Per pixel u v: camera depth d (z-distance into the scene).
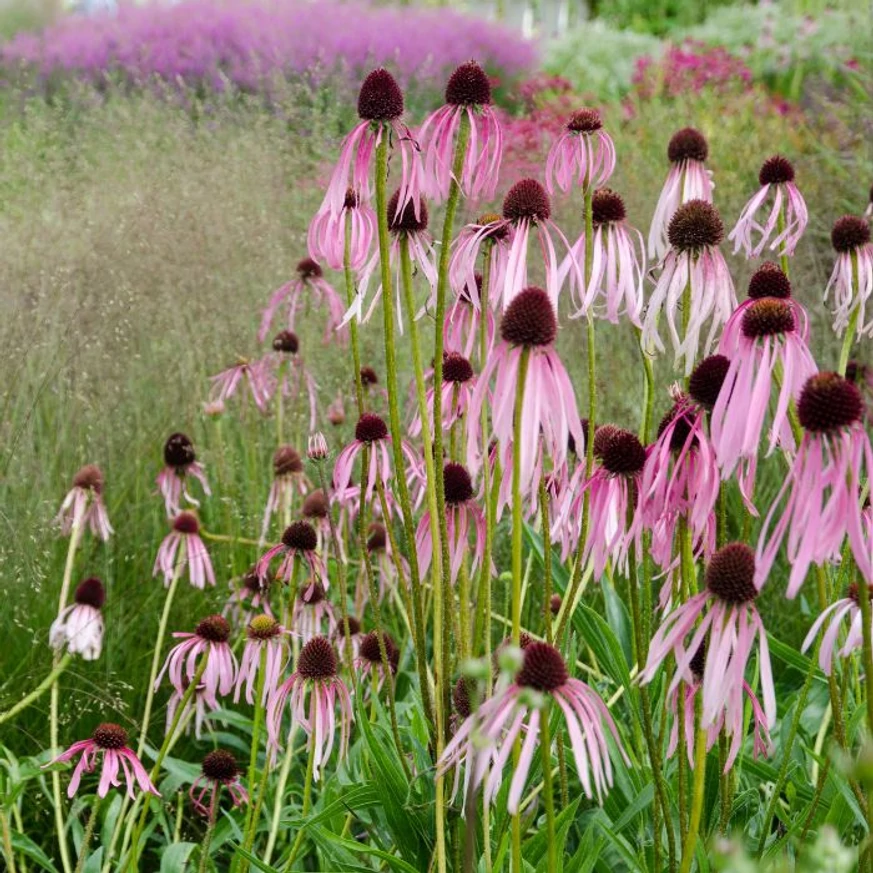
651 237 2.69
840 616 1.92
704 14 15.70
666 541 2.26
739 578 1.71
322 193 6.37
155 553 4.37
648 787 2.33
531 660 1.73
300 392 4.87
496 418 1.81
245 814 3.25
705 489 1.92
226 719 3.31
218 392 5.07
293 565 2.92
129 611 4.00
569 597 2.26
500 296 2.24
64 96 10.28
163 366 5.12
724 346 2.08
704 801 2.42
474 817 1.78
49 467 4.35
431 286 2.30
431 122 2.21
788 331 1.88
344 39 11.17
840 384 1.62
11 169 6.40
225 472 4.66
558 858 2.15
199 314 5.17
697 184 2.63
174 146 6.84
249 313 5.27
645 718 2.07
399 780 2.36
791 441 2.09
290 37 11.20
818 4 12.01
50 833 3.30
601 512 2.11
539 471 2.18
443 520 2.12
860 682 2.63
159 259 5.20
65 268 5.04
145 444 4.79
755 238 5.88
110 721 3.61
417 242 2.29
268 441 5.04
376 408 4.77
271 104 7.87
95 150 7.09
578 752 1.66
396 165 5.25
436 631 2.14
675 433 2.04
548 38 13.84
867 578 1.61
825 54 10.08
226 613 3.92
